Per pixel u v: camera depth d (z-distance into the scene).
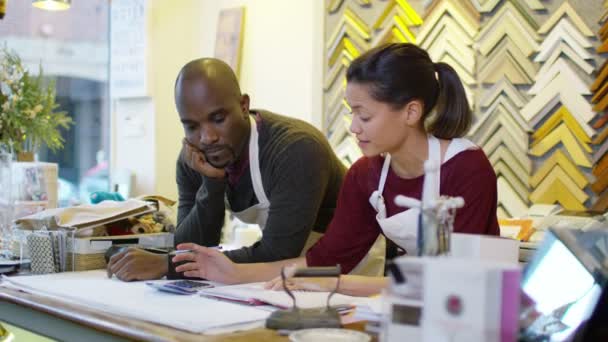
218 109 1.82
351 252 1.82
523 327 1.04
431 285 0.90
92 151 4.49
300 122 2.04
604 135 2.56
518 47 2.79
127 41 4.27
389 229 1.70
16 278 1.80
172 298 1.48
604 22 2.57
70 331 1.39
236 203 2.10
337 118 3.38
